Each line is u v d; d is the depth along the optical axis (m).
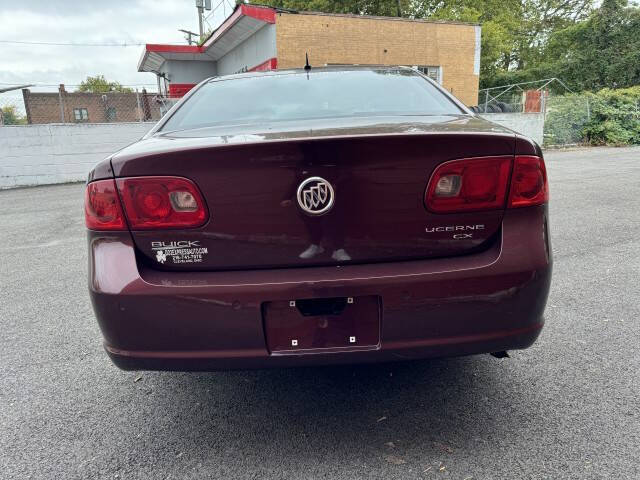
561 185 8.50
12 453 2.01
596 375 2.44
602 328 2.96
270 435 2.07
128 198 1.74
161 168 1.72
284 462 1.90
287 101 2.54
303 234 1.73
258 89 2.70
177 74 22.58
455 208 1.75
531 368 2.53
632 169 10.54
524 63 37.97
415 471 1.81
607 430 2.01
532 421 2.09
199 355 1.77
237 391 2.44
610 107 17.45
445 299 1.74
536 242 1.79
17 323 3.40
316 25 15.79
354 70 2.92
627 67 25.44
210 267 1.76
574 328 2.97
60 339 3.12
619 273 3.93
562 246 4.75
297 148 1.67
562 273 3.96
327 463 1.88
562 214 6.16
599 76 26.61
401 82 2.75
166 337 1.76
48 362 2.81
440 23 17.47
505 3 35.44
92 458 1.96
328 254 1.74
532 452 1.89
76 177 12.24
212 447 2.01
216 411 2.27
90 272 1.81
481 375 2.48
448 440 1.99
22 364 2.79
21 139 11.65
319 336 1.77
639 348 2.70
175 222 1.73
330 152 1.68
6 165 11.62
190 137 2.00
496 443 1.95
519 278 1.76
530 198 1.80
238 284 1.71
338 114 2.37
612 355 2.63
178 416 2.24
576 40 28.02
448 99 2.60
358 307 1.75
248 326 1.73
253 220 1.72
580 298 3.44
